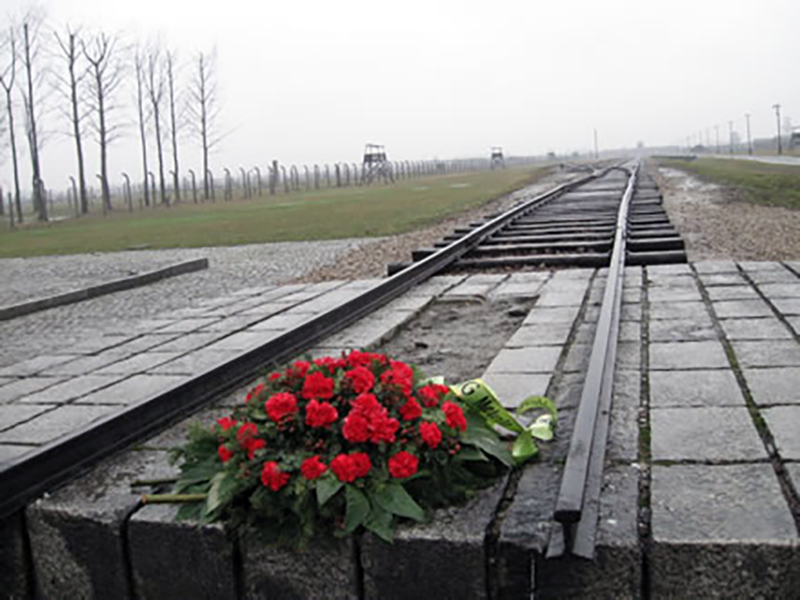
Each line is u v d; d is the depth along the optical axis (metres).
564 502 2.50
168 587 2.97
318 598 2.79
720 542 2.46
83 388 5.35
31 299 10.62
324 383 2.99
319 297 8.66
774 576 2.43
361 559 2.73
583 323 6.10
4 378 5.84
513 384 4.55
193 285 11.38
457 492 2.93
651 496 2.84
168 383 5.32
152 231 24.39
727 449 3.26
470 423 3.29
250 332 6.95
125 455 3.76
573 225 14.27
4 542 3.16
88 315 9.31
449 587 2.65
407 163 75.75
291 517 2.80
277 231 20.11
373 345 5.97
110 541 3.01
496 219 13.97
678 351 4.98
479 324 6.67
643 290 7.37
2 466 3.14
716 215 17.48
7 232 31.88
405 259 12.42
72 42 39.06
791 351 4.81
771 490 2.83
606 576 2.52
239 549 2.84
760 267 8.20
